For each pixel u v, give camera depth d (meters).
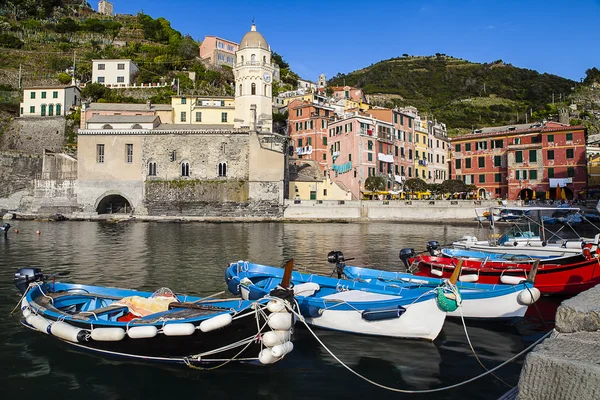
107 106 72.38
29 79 93.56
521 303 11.94
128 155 63.72
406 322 11.40
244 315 9.17
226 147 63.34
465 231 44.88
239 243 33.28
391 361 10.38
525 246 20.16
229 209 62.50
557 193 63.31
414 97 160.25
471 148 72.69
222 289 17.25
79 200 62.62
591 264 15.25
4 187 63.75
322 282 14.55
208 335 9.31
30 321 11.02
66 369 9.73
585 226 48.72
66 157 63.62
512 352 10.98
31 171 65.12
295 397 8.62
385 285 13.89
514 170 66.62
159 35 123.00
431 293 11.09
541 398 3.59
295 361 10.37
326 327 12.45
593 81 150.50
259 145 62.97
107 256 25.97
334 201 60.88
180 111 74.69
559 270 15.51
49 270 21.08
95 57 104.62
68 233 40.84
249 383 9.20
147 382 9.18
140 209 63.16
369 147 69.88
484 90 156.12
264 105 70.38
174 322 9.48
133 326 9.58
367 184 66.25
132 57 107.12
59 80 90.38
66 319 10.48
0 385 8.98
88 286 13.11
